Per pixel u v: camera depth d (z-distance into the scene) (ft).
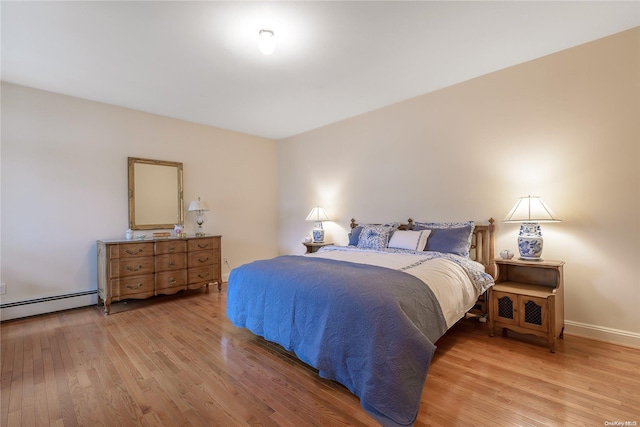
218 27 6.97
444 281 7.09
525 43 8.00
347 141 14.14
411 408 4.82
